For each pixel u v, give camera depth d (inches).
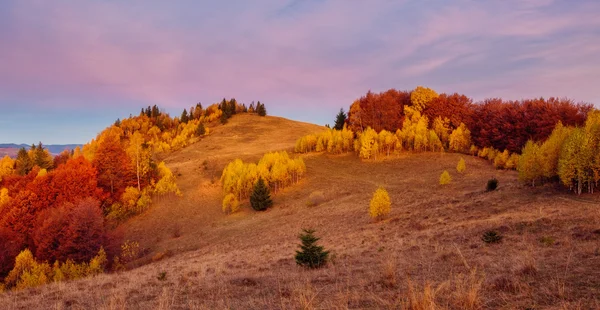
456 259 425.7
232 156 3309.5
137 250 1609.3
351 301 259.0
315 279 394.6
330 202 1813.5
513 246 474.9
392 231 916.6
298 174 2433.6
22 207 1766.7
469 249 505.7
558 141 1185.4
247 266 674.2
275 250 906.7
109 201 2177.7
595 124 1036.5
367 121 3292.3
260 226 1599.4
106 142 2418.8
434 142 2687.0
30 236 1596.9
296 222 1480.1
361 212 1419.8
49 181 2005.4
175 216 2087.8
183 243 1610.5
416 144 2716.5
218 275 504.4
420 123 2869.1
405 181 2043.6
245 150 3821.4
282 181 2322.8
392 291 281.3
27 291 505.0
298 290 305.4
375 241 784.3
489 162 2342.5
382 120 3267.7
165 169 2632.9
